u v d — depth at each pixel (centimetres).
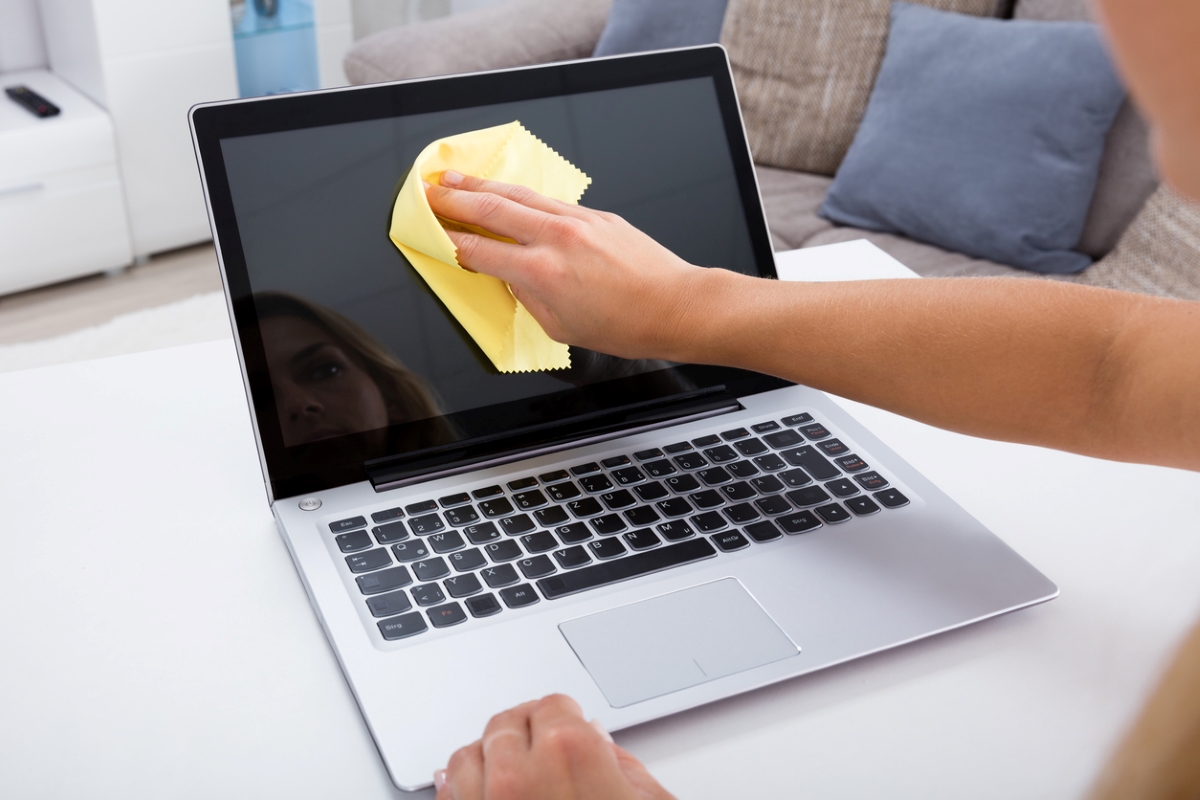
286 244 60
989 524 61
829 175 189
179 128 224
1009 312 52
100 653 49
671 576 53
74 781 42
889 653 51
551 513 57
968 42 161
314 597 50
